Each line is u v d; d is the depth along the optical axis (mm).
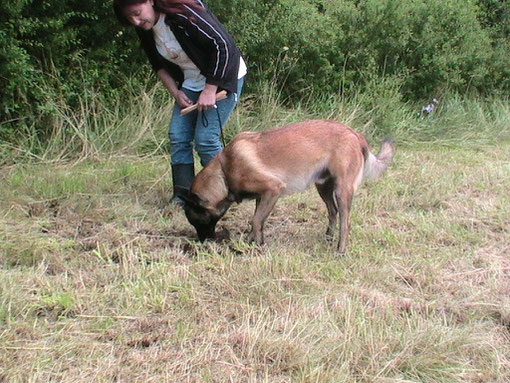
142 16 3422
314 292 2926
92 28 5379
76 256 3266
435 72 6645
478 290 2975
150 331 2615
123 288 2934
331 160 3443
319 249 3459
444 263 3275
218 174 3477
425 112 6598
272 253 3340
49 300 2781
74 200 4027
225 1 5605
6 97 4844
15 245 3281
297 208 4137
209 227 3541
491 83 7242
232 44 3549
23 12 5023
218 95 3627
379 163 3668
